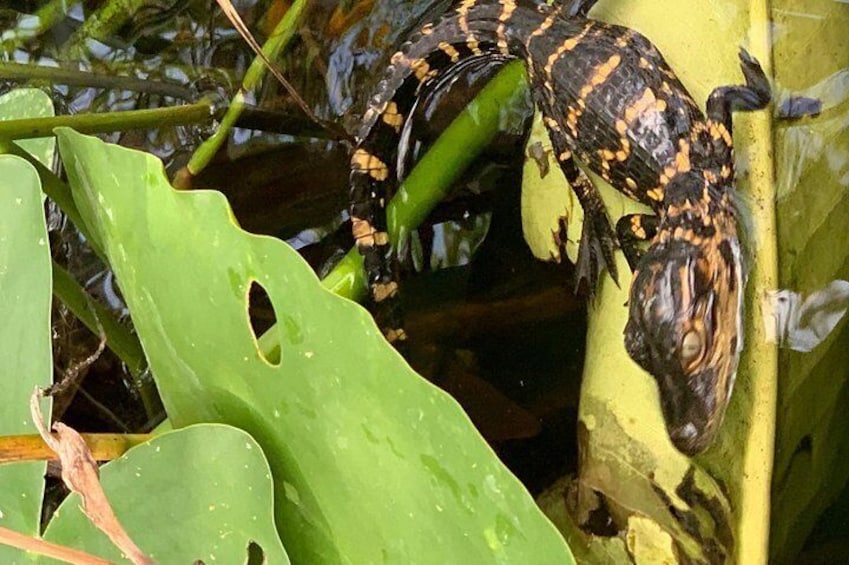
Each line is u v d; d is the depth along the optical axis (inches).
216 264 19.1
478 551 18.5
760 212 20.4
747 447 19.9
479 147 21.8
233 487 19.2
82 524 19.6
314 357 18.8
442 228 22.2
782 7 20.3
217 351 19.4
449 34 22.1
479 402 21.5
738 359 20.2
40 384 19.8
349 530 19.1
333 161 23.0
